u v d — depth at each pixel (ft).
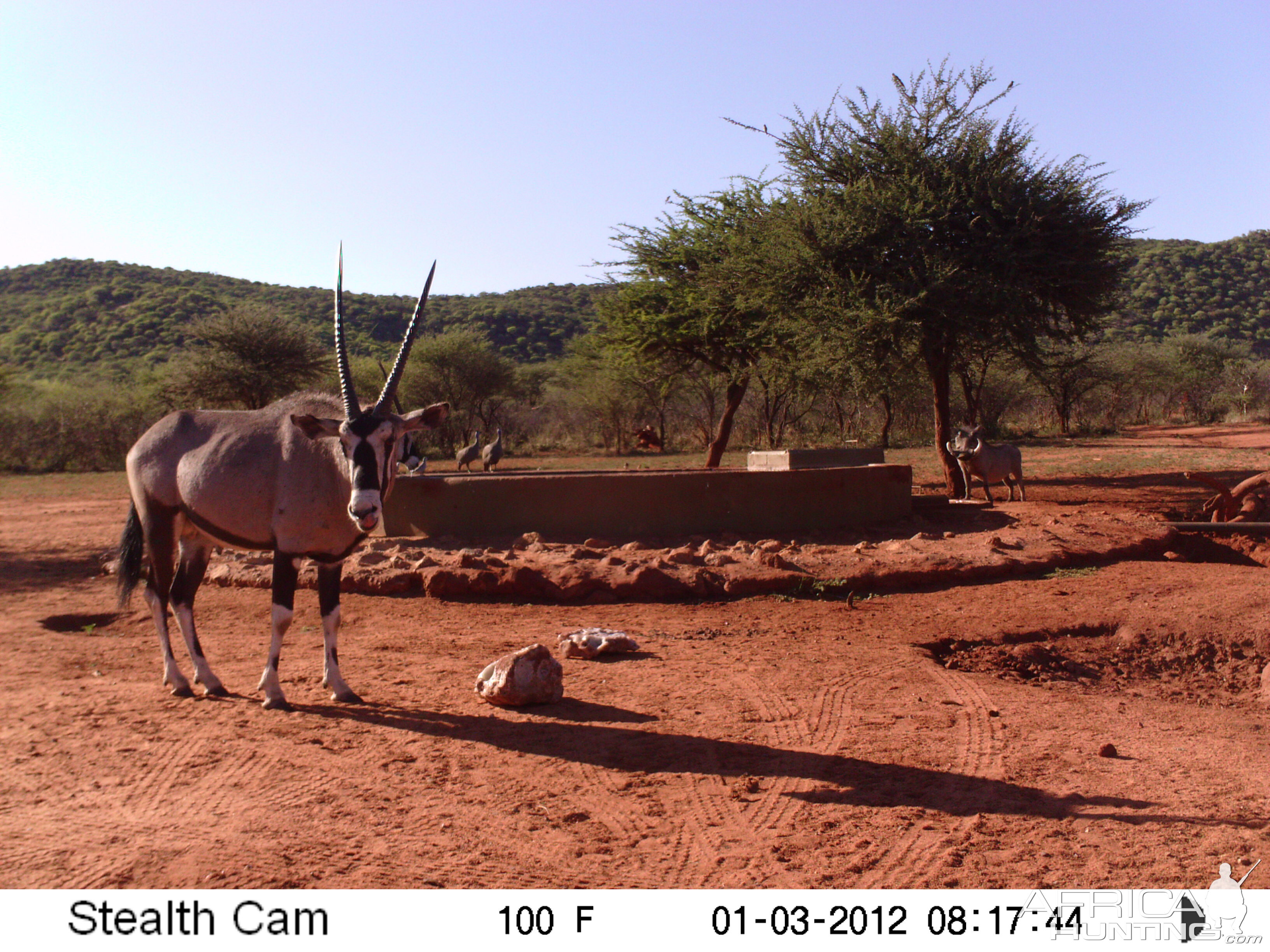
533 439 155.02
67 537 52.65
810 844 14.55
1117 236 58.65
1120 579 34.42
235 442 21.50
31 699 21.70
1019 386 145.48
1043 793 16.67
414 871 13.48
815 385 68.64
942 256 56.44
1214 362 184.03
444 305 322.55
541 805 15.96
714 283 66.08
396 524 42.42
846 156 60.44
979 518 48.88
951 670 25.21
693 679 23.70
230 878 13.15
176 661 24.18
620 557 35.47
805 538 42.42
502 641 27.73
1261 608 28.76
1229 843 14.57
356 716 20.65
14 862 13.55
